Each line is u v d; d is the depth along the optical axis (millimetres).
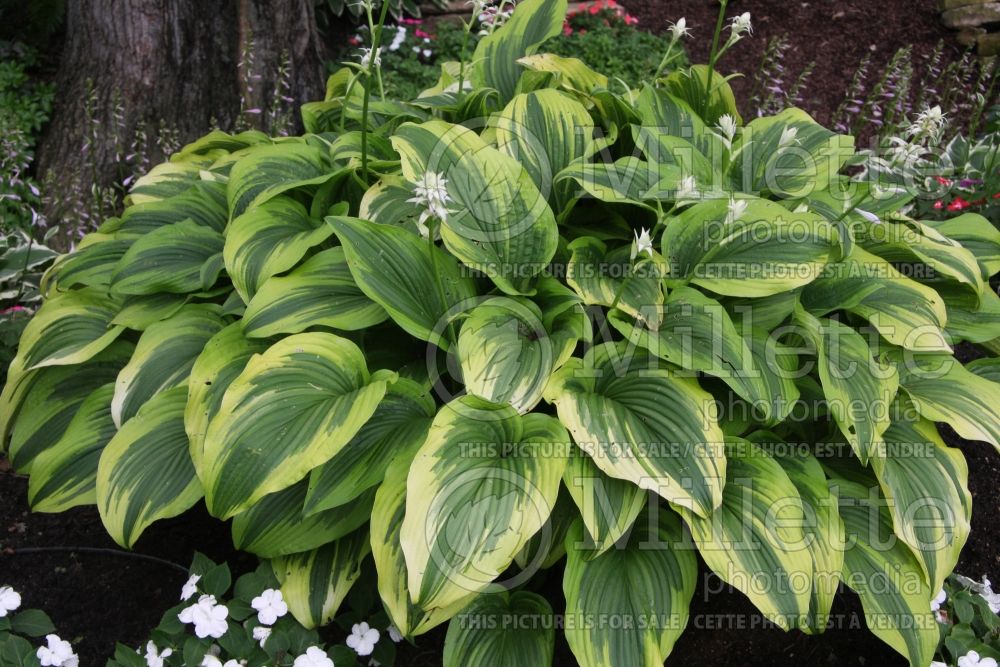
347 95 3393
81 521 3191
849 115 5883
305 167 3166
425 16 6703
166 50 4820
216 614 2391
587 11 6527
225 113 5004
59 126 4922
